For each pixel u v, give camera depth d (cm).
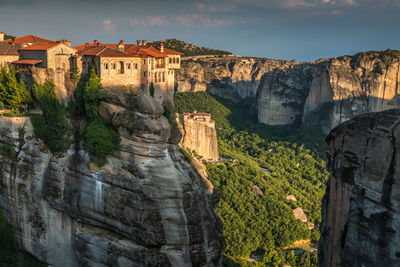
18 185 6294
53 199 6109
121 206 5659
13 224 6462
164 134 5831
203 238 5762
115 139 5891
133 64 6656
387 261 3142
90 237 5816
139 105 5862
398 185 3055
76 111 6400
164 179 5662
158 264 5512
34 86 6394
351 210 3472
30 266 6294
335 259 3697
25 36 7719
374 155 3269
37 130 6284
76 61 6456
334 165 3744
